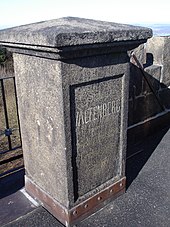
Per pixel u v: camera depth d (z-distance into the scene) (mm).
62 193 2131
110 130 2275
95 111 2082
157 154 3496
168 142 3855
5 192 2658
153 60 4082
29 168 2469
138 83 3617
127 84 2248
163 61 3975
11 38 1878
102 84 2061
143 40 2098
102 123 2178
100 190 2369
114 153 2404
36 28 1797
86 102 1987
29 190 2570
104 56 1963
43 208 2412
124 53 2115
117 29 1855
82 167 2146
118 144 2414
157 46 3963
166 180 2889
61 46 1546
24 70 2059
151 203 2506
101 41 1741
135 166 3195
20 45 1849
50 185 2246
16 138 5988
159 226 2223
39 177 2363
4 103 2998
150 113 4023
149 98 3904
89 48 1729
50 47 1591
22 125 2334
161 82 4074
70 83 1801
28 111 2178
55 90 1817
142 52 3504
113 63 2053
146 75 3717
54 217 2303
